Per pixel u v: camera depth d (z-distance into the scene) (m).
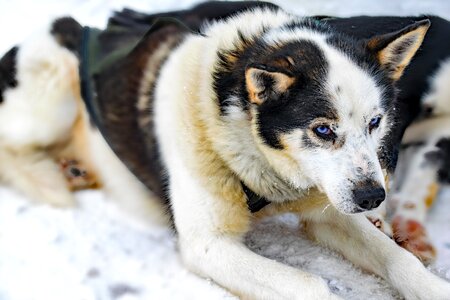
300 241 1.19
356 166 0.98
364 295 1.07
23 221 1.23
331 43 1.05
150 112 1.17
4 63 1.35
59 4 1.93
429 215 1.25
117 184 1.29
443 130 1.33
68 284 1.10
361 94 1.00
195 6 1.32
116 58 1.26
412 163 1.31
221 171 1.08
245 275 1.05
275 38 1.06
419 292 1.03
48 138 1.34
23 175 1.31
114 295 1.08
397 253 1.08
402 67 1.07
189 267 1.11
